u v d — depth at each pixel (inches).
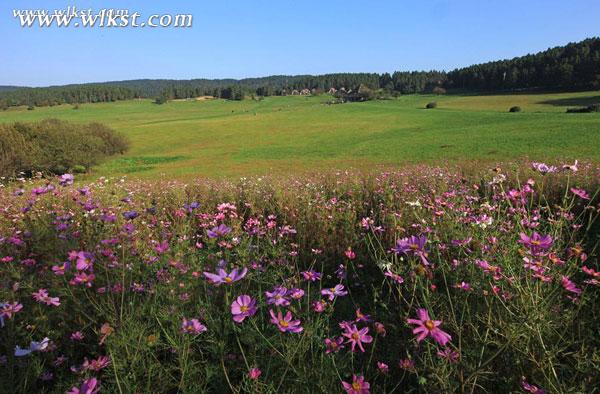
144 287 112.7
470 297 105.3
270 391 75.7
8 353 88.7
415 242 88.0
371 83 7504.9
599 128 1627.7
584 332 91.0
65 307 105.7
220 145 2454.5
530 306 76.4
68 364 101.7
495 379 80.9
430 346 87.9
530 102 3983.8
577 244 102.1
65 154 1393.9
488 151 1364.4
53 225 163.6
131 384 80.0
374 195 313.6
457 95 5561.0
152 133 3070.9
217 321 93.7
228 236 146.3
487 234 111.0
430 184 339.6
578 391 72.4
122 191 304.0
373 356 103.7
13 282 110.5
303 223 233.9
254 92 7731.3
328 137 2439.7
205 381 89.9
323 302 89.7
